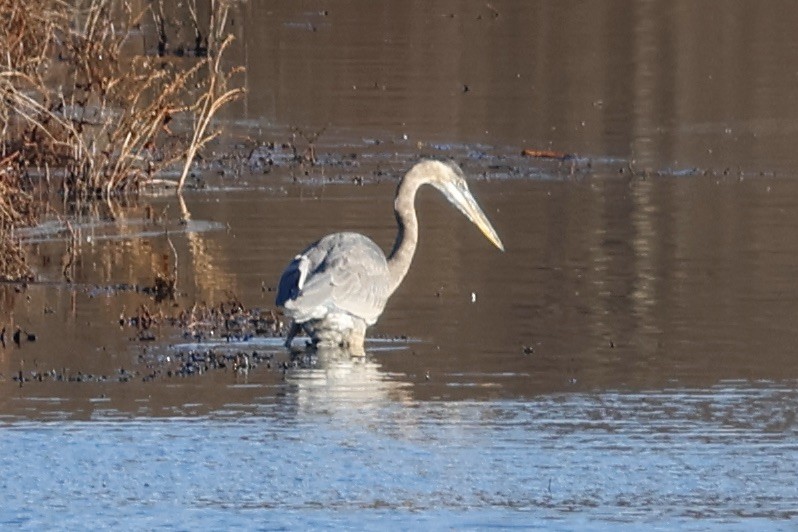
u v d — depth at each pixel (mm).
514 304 15102
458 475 10180
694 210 19672
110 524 9328
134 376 12609
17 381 12422
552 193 20875
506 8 40312
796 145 24547
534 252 17359
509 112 27250
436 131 25594
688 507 9633
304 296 13297
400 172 22609
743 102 28266
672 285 15805
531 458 10523
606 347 13516
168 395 12039
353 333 13539
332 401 11898
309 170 22734
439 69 31625
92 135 22953
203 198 20797
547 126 26016
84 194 20969
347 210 19781
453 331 14141
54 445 10781
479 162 23266
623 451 10664
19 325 14336
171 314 14758
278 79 30281
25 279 16188
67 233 18594
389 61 32500
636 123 26344
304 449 10680
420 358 13234
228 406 11734
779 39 35688
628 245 17688
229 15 38906
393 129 25797
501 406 11758
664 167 22797
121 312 14852
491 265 16812
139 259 17125
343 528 9258
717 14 39375
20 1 21172
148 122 21703
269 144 24531
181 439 10922
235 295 15422
